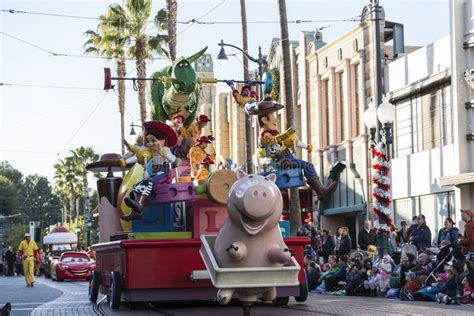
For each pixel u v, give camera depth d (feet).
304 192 143.64
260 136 54.90
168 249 50.55
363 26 126.41
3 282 133.08
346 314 46.55
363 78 127.13
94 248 62.59
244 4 126.31
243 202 39.50
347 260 79.20
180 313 49.57
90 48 173.27
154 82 60.59
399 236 87.81
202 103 214.69
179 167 57.06
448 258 67.36
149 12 169.99
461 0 102.17
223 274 40.16
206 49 58.44
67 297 79.71
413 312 47.98
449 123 106.73
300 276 54.60
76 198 347.56
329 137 140.36
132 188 53.11
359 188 127.75
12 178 547.90
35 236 217.97
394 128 120.47
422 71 112.57
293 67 155.53
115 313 51.01
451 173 105.70
